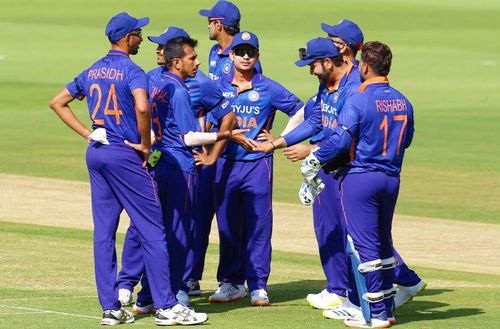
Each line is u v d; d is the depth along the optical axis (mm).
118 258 48375
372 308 33844
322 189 34938
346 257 37562
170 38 36375
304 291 41906
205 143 35906
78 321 34188
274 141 38281
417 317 35906
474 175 82750
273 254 52375
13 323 33656
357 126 33469
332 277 38188
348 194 33844
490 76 159500
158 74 36625
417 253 54188
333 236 38188
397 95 33969
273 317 35938
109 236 34062
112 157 33625
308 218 64375
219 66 41500
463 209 68875
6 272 43406
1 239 52094
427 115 119062
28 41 195250
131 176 33781
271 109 40188
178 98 35500
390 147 33656
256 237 39094
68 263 45781
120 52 34188
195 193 36281
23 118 113938
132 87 33406
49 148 93625
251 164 39500
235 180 39531
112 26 34094
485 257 53312
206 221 40625
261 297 38500
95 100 33938
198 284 41000
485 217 66250
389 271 34500
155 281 33969
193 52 36000
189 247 36250
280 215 65250
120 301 36281
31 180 76375
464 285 43812
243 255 40062
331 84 37719
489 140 101688
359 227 33750
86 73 34312
